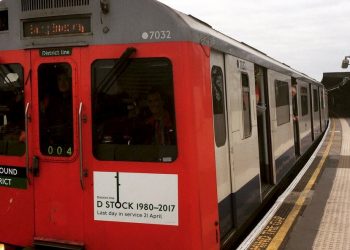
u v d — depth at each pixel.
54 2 4.11
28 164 4.26
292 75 10.97
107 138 4.02
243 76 5.80
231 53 5.18
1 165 4.48
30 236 4.34
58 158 4.15
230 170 5.00
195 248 3.83
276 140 8.23
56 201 4.20
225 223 4.78
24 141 4.36
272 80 8.14
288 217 6.32
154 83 3.89
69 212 4.15
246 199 5.68
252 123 6.12
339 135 20.53
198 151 3.87
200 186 3.89
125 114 3.97
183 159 3.81
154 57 3.87
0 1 4.33
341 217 6.30
